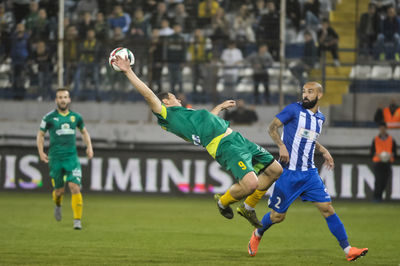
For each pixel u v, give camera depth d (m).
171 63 36.41
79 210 19.91
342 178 33.91
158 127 35.56
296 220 24.39
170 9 38.25
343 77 37.81
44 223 21.48
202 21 38.06
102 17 37.94
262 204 32.06
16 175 34.53
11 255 14.33
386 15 37.75
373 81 37.06
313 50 37.00
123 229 20.05
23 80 37.16
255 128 35.28
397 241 18.25
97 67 36.81
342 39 39.34
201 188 34.09
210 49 37.12
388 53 37.53
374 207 30.78
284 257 14.58
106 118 37.03
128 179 34.34
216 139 13.13
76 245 16.12
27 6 37.91
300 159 14.33
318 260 14.17
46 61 37.06
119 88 37.00
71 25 37.78
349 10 39.88
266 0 37.94
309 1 37.84
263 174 13.74
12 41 37.22
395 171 33.44
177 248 15.86
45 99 37.09
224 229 20.61
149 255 14.55
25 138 35.56
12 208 26.77
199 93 36.50
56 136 20.34
